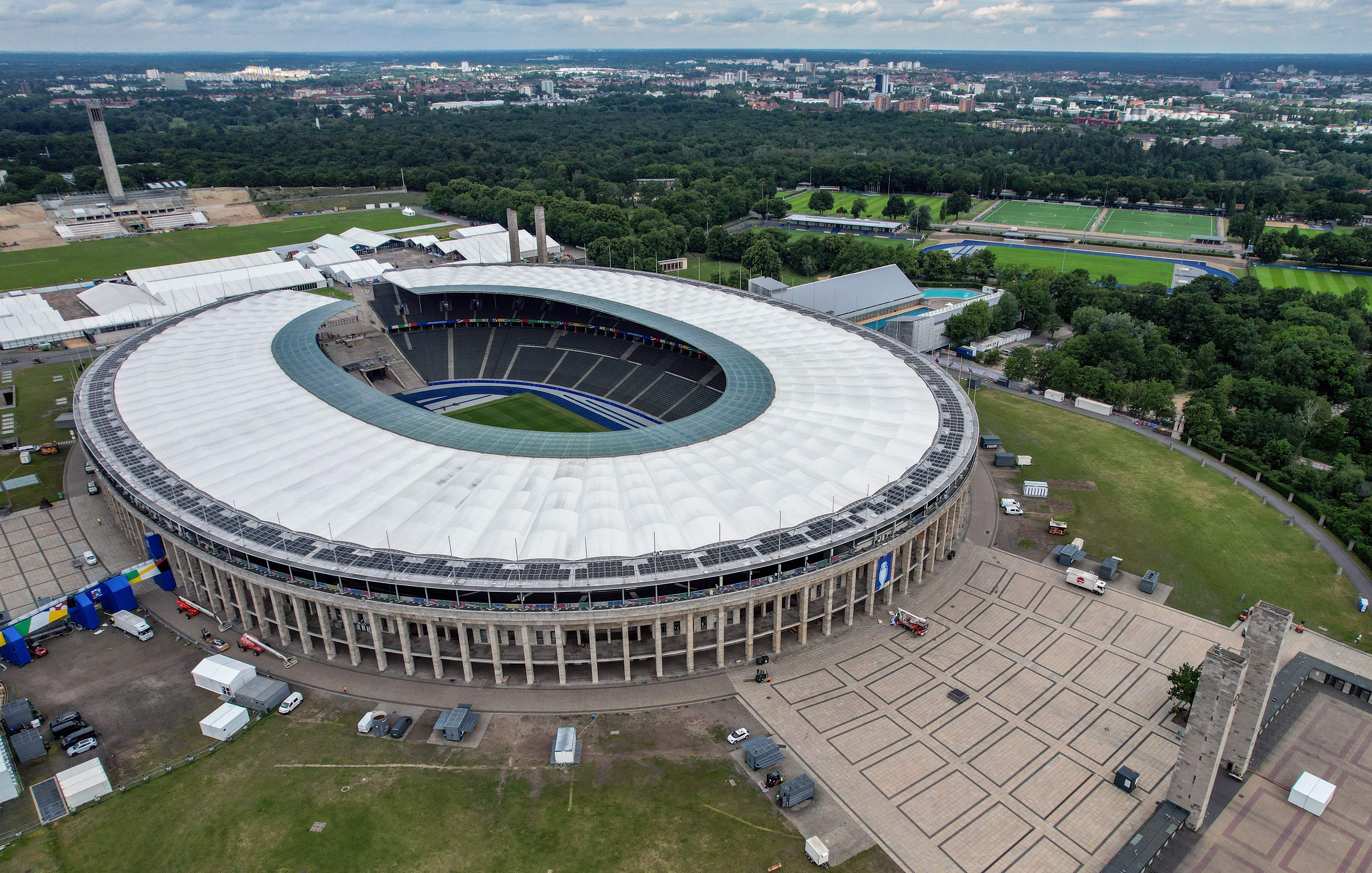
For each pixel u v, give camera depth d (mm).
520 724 114562
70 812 100625
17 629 125750
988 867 93875
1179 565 155375
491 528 128375
